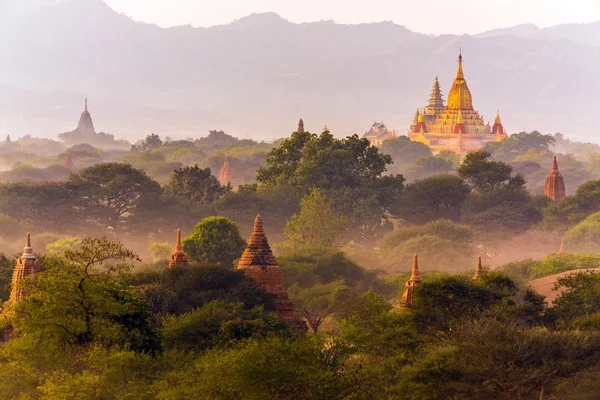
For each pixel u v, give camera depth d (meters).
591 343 128.12
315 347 132.62
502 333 129.12
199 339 150.88
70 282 132.50
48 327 129.75
